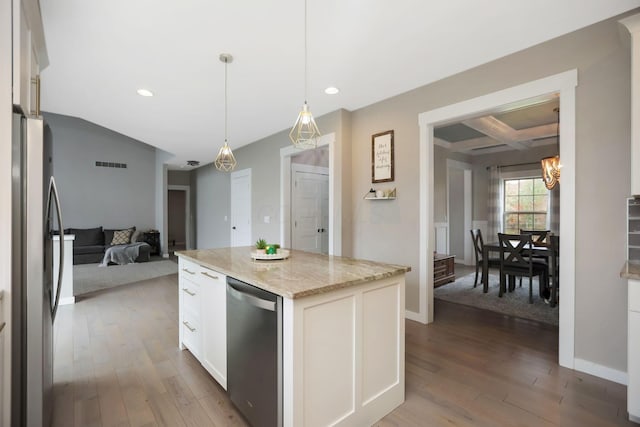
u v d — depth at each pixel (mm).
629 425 1708
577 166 2301
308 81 3160
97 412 1834
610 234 2174
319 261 2240
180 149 6254
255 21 2197
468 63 2805
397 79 3113
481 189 6887
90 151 7773
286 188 5047
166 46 2516
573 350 2322
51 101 3701
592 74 2244
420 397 1982
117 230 7633
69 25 2219
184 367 2367
